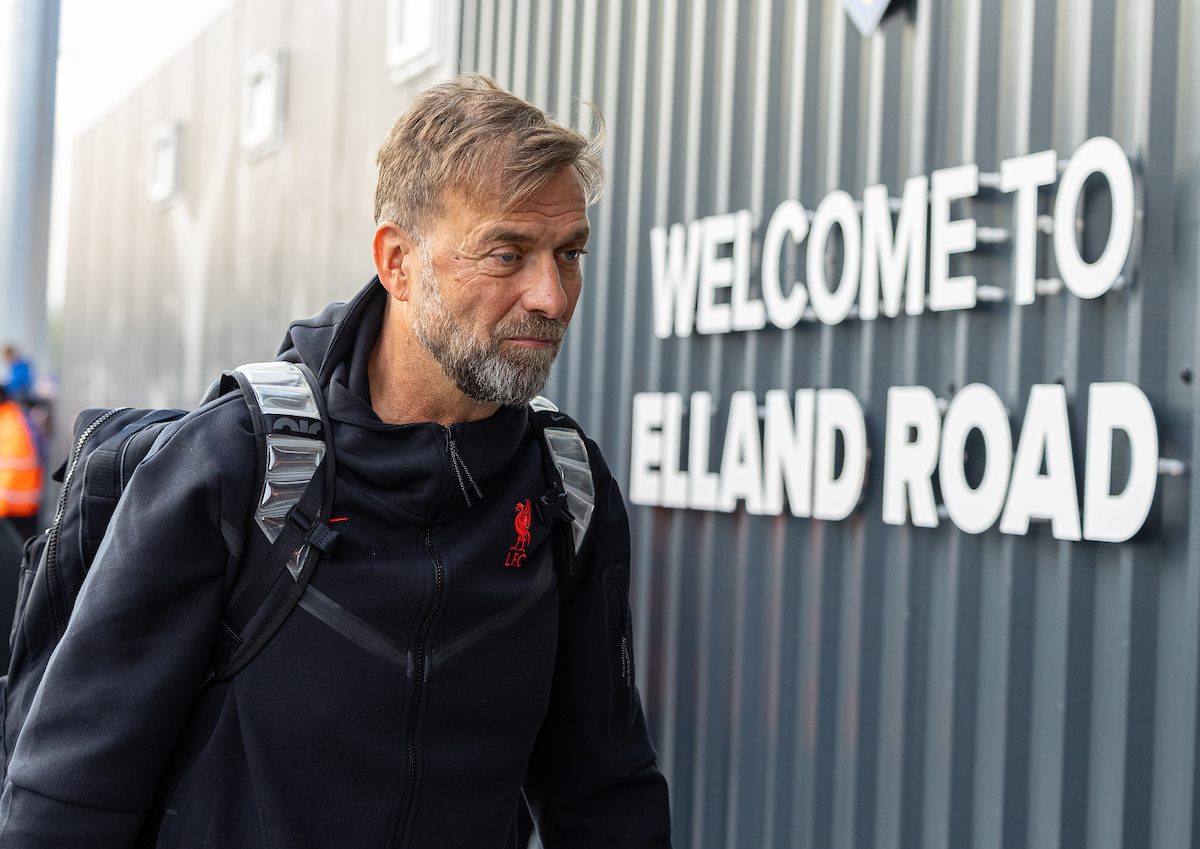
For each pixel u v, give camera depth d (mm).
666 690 3066
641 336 3229
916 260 2332
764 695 2752
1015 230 2141
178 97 7102
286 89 5629
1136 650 1914
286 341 1206
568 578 1278
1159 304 1893
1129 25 1970
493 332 1050
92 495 1154
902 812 2350
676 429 3027
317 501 1067
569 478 1247
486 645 1129
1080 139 2043
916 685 2348
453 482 1109
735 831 2809
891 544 2430
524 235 1034
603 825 1342
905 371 2371
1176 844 1845
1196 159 1853
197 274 6629
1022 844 2107
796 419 2629
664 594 3096
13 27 9844
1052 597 2076
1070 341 2037
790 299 2650
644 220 3242
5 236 9859
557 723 1335
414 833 1080
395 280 1114
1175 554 1865
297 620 1062
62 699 1020
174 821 1064
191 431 1076
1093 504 1952
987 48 2232
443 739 1104
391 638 1077
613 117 3381
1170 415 1872
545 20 3744
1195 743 1813
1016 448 2127
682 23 3133
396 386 1163
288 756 1044
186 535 1031
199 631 1049
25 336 9953
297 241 5395
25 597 1201
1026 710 2117
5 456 6695
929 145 2352
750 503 2748
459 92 1070
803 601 2652
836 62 2588
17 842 1000
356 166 4891
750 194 2869
